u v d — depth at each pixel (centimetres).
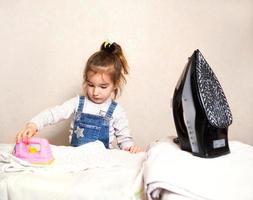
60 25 126
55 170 73
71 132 111
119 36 124
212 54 121
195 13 120
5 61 130
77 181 67
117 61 108
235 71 121
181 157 68
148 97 126
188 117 72
